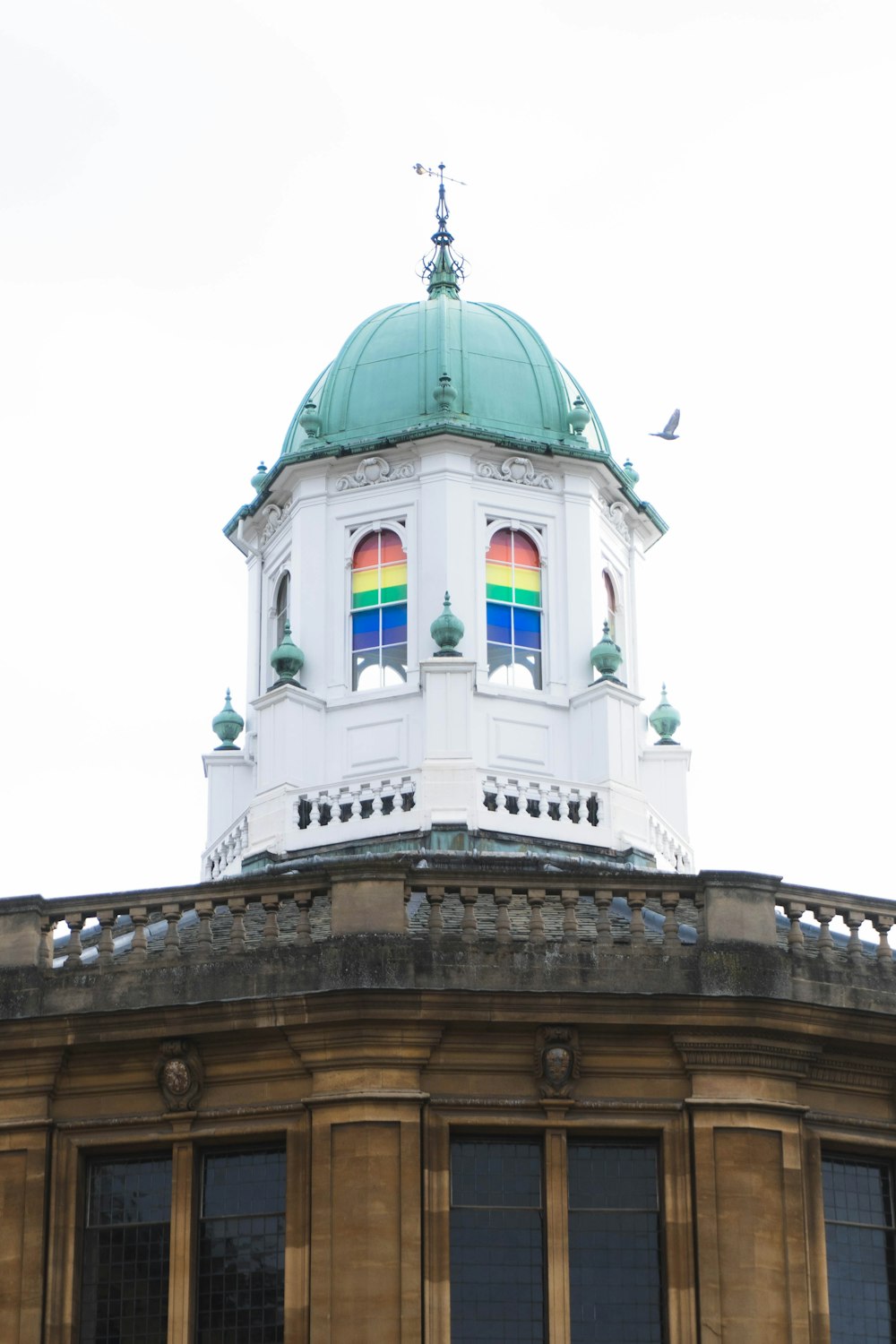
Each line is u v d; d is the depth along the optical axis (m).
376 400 58.94
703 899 43.97
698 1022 42.84
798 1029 43.22
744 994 42.91
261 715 56.12
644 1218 42.59
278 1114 42.69
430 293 62.72
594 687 56.00
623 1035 43.09
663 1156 42.69
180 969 43.41
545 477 58.47
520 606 57.38
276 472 58.84
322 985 42.59
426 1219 41.75
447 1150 42.34
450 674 54.59
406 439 57.50
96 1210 43.34
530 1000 42.66
